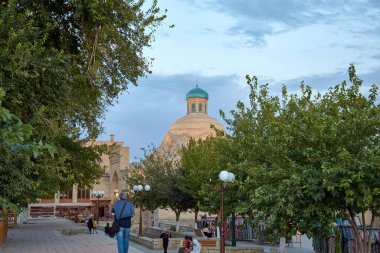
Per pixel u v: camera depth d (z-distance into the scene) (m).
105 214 72.50
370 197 9.83
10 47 12.02
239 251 23.06
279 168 11.59
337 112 11.26
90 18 15.15
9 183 13.26
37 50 12.45
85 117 20.48
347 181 9.64
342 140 10.48
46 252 17.62
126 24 15.98
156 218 53.41
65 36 16.44
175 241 27.27
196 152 33.34
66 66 13.82
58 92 13.62
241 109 20.80
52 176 15.79
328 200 10.85
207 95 94.12
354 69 11.61
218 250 22.78
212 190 21.14
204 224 38.94
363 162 9.92
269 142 13.52
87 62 16.00
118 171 71.19
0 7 13.64
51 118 14.16
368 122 10.50
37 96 13.27
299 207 10.93
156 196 34.53
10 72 11.95
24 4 14.36
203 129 86.00
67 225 44.28
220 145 21.03
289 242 27.97
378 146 10.32
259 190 11.24
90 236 27.95
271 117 17.12
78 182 26.50
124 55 16.56
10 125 3.63
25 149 3.85
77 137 23.80
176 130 87.44
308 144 10.99
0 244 20.98
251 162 14.47
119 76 16.89
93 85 16.47
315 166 10.66
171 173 35.38
